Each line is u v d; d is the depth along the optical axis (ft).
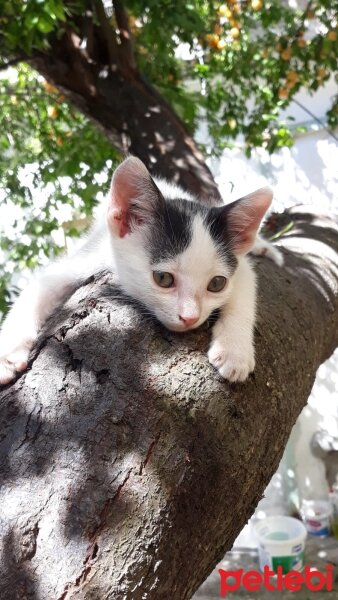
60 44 1.73
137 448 0.59
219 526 0.64
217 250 0.97
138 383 0.66
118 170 0.96
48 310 0.89
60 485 0.54
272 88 2.39
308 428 3.02
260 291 1.08
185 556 0.57
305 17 2.18
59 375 0.66
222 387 0.72
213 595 2.36
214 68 2.39
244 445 0.69
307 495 2.99
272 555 2.42
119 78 1.80
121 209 0.99
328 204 3.19
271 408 0.80
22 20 1.42
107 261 1.02
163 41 1.88
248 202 1.01
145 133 1.79
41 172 2.54
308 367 1.02
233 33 2.23
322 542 2.73
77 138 2.39
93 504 0.53
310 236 1.63
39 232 2.63
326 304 1.25
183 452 0.61
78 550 0.50
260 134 2.41
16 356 0.72
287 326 1.01
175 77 2.26
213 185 1.76
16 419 0.61
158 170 1.76
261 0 2.19
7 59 1.98
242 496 0.69
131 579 0.51
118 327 0.74
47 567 0.49
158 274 0.93
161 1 1.73
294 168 3.23
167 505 0.57
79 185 2.60
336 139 2.99
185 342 0.78
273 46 2.35
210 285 0.94
